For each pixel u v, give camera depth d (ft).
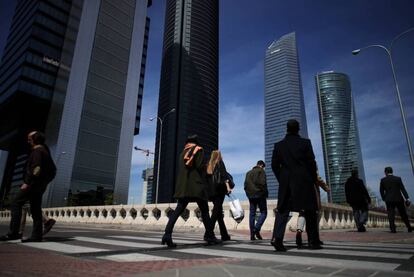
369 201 32.40
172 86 455.63
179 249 14.60
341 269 8.79
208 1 520.42
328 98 602.03
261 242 19.22
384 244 17.25
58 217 74.74
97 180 295.07
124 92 335.67
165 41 512.22
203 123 451.94
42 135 18.56
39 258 11.22
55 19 311.06
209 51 493.77
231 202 23.79
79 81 300.20
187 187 16.25
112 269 8.82
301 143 14.61
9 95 299.79
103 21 330.34
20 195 17.81
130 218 53.72
